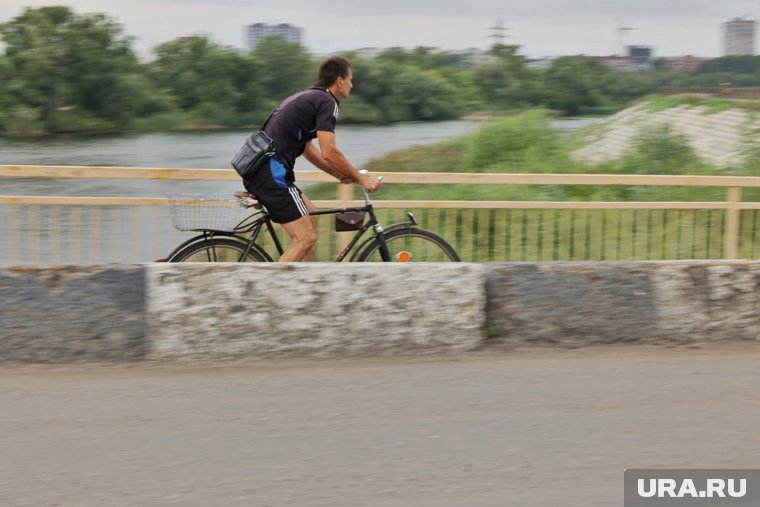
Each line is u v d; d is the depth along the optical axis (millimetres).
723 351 9258
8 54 150000
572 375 8336
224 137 130500
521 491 5910
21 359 8586
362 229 10656
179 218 10328
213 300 8789
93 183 29969
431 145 39469
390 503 5727
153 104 163625
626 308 9352
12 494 5836
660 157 27750
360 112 168625
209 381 8141
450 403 7562
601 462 6379
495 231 12664
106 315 8695
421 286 9047
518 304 9258
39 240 11133
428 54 193125
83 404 7500
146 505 5688
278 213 10055
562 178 12289
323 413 7316
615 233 13242
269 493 5855
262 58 176000
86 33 154625
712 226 13586
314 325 8891
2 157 81375
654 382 8148
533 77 188500
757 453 6582
